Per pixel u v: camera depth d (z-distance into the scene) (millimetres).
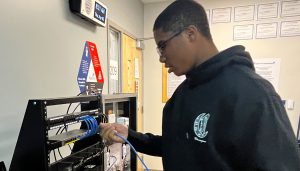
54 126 790
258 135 554
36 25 1209
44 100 739
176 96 902
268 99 583
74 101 896
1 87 1007
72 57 1534
